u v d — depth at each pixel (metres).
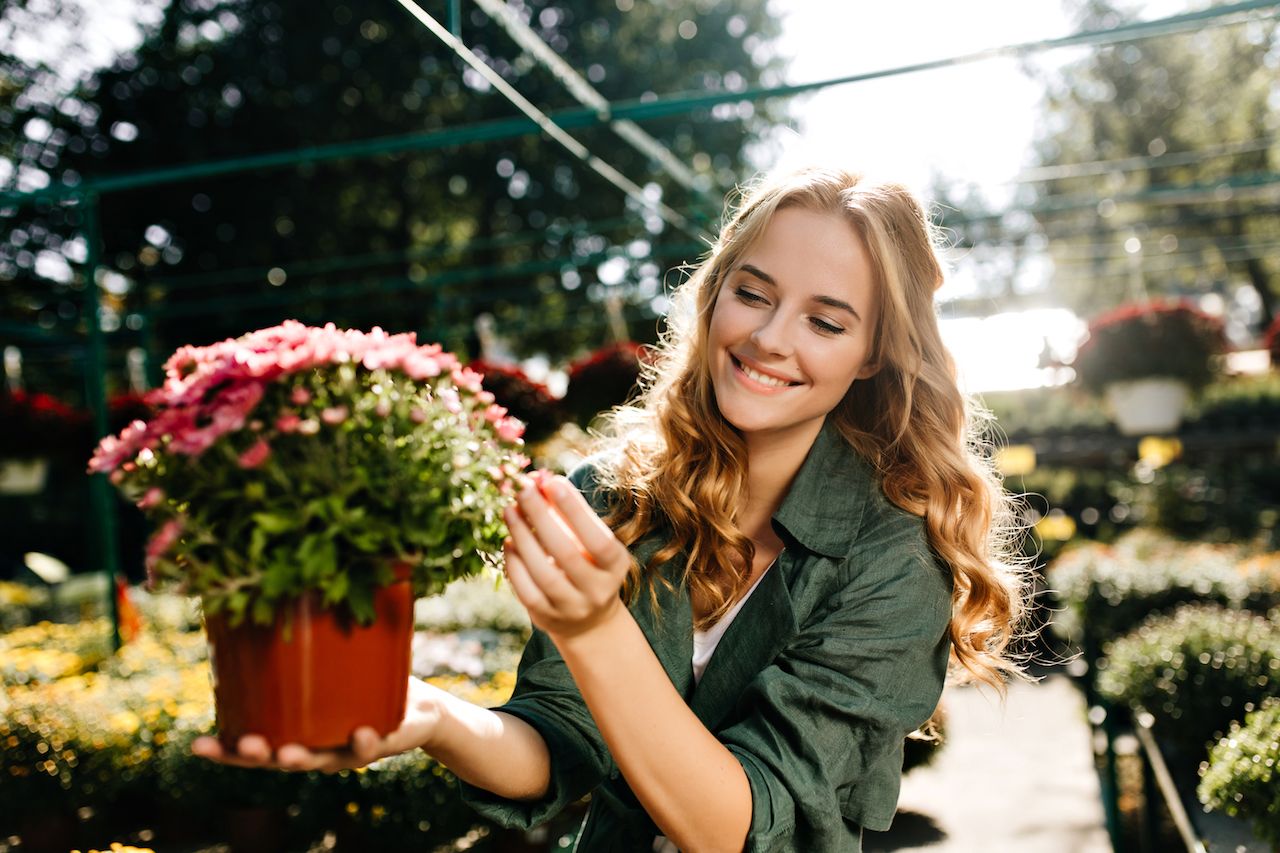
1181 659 3.61
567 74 4.21
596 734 1.37
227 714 1.01
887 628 1.33
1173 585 5.89
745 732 1.22
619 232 16.28
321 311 15.70
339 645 0.98
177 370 1.06
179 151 14.67
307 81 14.73
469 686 4.46
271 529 0.92
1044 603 8.60
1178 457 12.46
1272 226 18.47
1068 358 10.02
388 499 0.97
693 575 1.47
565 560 1.00
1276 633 3.81
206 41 14.97
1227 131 18.50
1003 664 1.63
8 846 4.18
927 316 1.48
